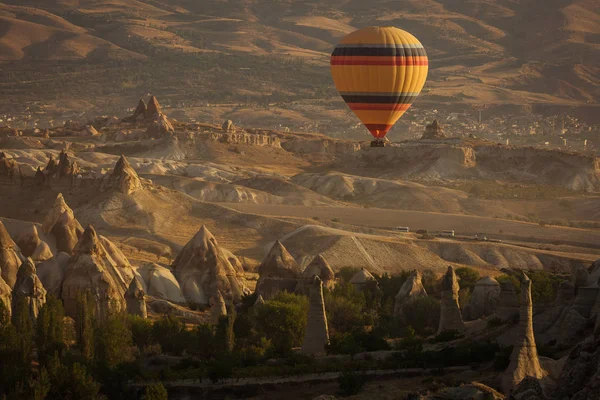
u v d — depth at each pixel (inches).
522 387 4554.6
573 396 4133.9
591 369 4232.3
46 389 6441.9
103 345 7401.6
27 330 7381.9
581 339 6535.4
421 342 7490.2
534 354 5733.3
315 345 7554.1
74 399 6510.8
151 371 7332.7
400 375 6688.0
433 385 6254.9
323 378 6820.9
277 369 6934.1
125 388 6811.0
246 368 7027.6
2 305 7647.6
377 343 7711.6
